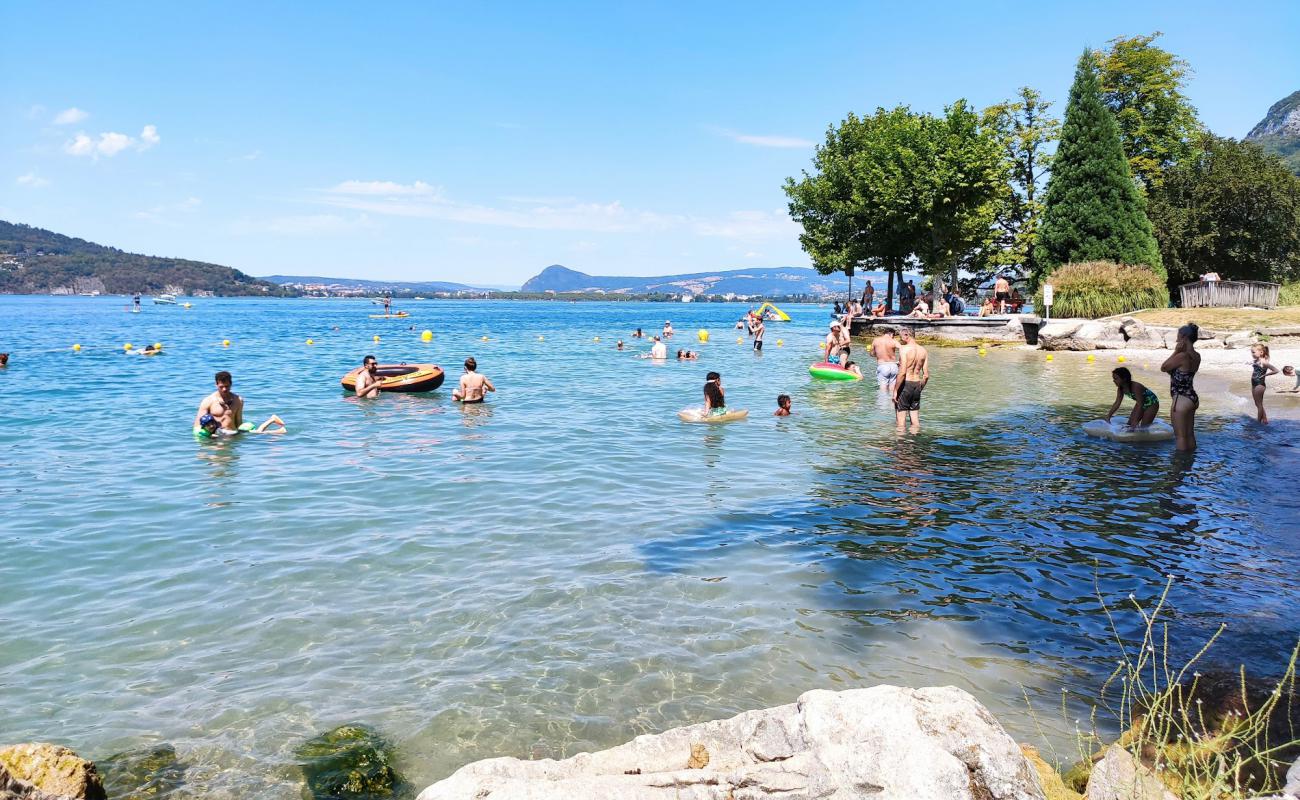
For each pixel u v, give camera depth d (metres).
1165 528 8.12
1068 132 35.19
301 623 5.86
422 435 13.72
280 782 3.95
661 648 5.44
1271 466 10.80
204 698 4.78
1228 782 3.40
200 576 6.83
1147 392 13.16
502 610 6.10
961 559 7.27
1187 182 38.34
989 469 10.93
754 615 6.00
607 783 2.97
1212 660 5.09
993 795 2.82
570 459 11.71
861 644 5.50
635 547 7.62
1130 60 40.97
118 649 5.43
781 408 15.84
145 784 3.91
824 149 45.91
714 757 3.29
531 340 46.12
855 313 44.47
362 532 8.09
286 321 78.12
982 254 44.25
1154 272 33.75
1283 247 36.81
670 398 18.75
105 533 8.05
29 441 13.03
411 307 196.25
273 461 11.54
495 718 4.55
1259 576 6.71
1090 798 3.28
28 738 4.32
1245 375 20.38
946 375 23.08
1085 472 10.64
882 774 2.85
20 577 6.80
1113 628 5.73
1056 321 30.64
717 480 10.41
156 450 12.31
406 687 4.91
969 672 5.09
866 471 10.88
